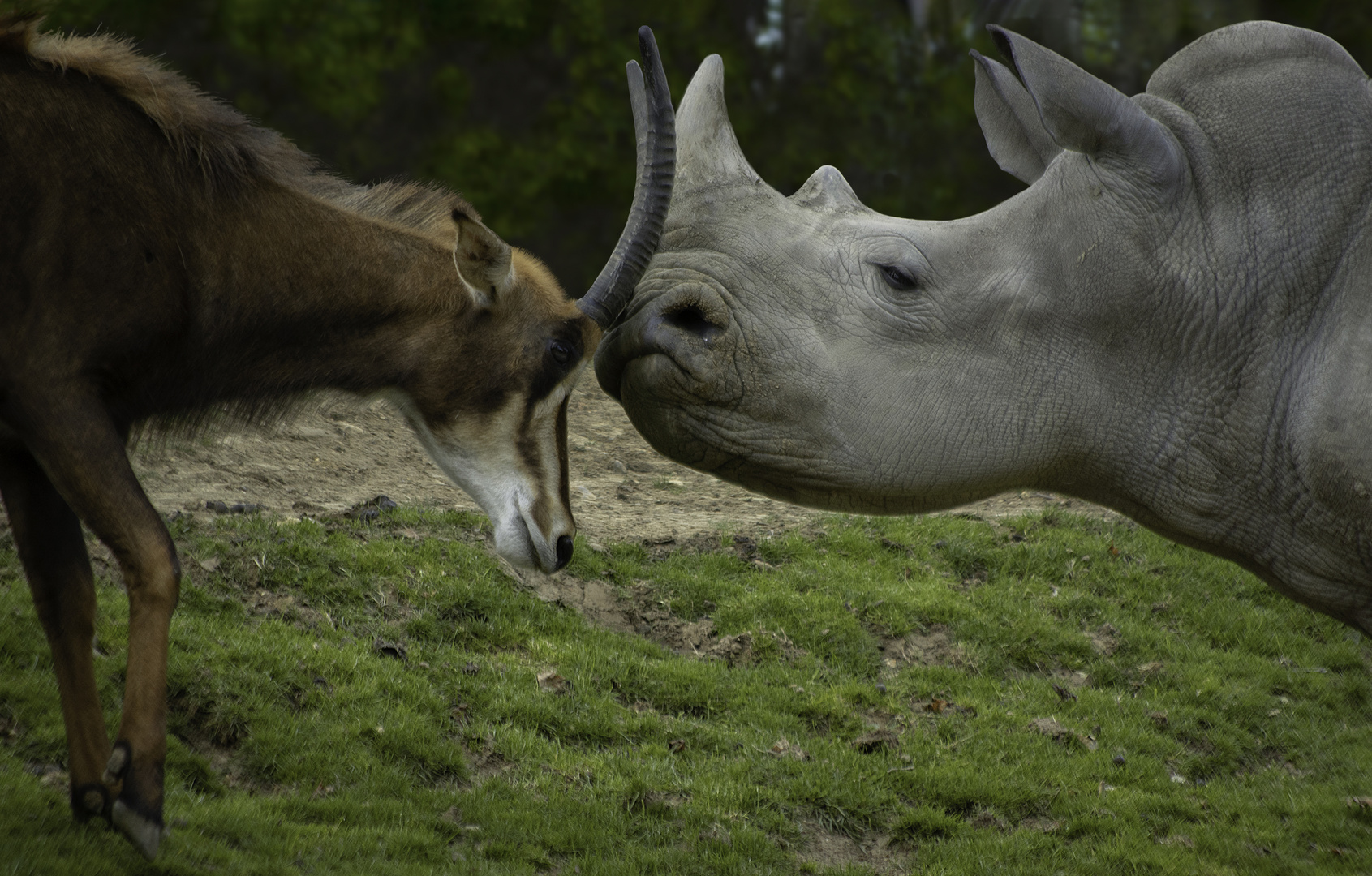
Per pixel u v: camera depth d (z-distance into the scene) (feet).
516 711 51.06
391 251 37.55
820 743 53.62
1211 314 39.17
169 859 35.09
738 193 40.75
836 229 40.42
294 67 111.75
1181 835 51.19
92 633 35.42
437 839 41.83
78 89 33.63
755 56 122.21
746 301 39.17
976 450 39.27
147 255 33.37
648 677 56.03
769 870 44.70
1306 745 60.34
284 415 38.17
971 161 123.54
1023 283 39.45
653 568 66.13
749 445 39.60
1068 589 70.59
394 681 49.78
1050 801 52.11
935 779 52.03
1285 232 38.96
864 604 65.41
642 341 39.17
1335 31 113.70
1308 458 38.63
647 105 39.11
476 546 62.34
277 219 36.04
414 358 37.78
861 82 122.11
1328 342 38.60
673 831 46.19
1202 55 41.34
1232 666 66.08
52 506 35.24
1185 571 73.67
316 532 58.23
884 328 39.24
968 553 72.38
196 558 53.52
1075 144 39.06
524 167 116.06
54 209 32.24
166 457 64.49
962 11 122.31
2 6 32.94
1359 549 39.04
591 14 116.57
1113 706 60.70
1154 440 40.06
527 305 38.27
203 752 43.93
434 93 116.37
